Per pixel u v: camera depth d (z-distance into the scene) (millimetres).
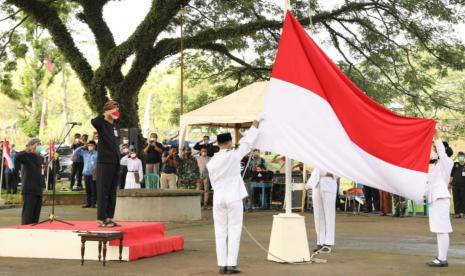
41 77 50750
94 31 29234
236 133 21422
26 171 12031
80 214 19094
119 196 17250
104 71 27734
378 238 13531
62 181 31625
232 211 8820
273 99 9375
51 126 84125
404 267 9445
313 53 9422
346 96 9297
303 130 9289
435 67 28984
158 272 8938
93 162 21438
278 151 9242
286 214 10016
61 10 33156
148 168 21500
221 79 34344
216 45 31156
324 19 28172
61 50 28672
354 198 21125
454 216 19922
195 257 10555
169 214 17141
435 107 29516
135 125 28016
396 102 30734
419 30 27641
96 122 10219
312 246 12133
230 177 8875
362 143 9219
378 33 28516
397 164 9180
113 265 9594
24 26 33000
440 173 9578
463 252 11398
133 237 10469
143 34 27062
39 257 10375
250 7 28219
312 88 9359
